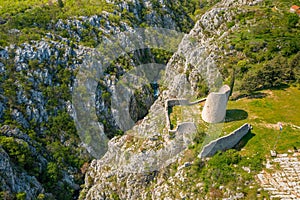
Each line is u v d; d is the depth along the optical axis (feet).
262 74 230.48
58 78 303.27
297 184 160.56
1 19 327.47
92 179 246.88
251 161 173.58
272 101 217.15
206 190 170.91
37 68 293.64
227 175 171.01
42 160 250.98
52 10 358.43
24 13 342.03
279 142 182.70
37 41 309.22
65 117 285.84
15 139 241.14
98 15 372.99
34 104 277.44
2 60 282.15
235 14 329.52
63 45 320.91
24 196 205.36
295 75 234.38
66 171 258.57
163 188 190.60
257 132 190.19
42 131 273.95
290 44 264.31
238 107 213.87
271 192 157.79
